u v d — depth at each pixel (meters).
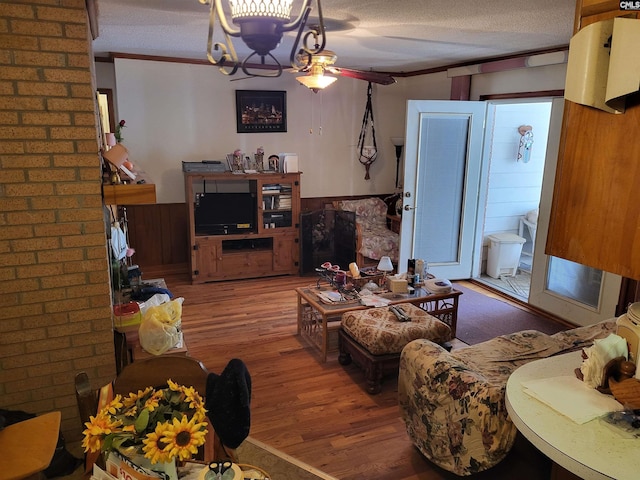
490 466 1.97
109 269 2.67
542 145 5.87
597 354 1.55
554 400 1.51
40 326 2.41
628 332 1.53
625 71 0.94
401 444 2.62
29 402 2.46
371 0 2.61
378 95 6.23
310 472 2.38
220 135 5.56
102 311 2.50
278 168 5.56
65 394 2.51
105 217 2.54
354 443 2.62
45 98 2.23
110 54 4.95
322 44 1.08
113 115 5.30
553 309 4.43
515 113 5.68
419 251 5.23
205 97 5.41
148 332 2.46
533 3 2.67
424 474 2.38
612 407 1.47
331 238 6.12
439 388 2.18
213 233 5.36
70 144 2.30
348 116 6.12
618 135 1.06
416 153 4.94
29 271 2.34
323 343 3.51
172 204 5.49
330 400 3.04
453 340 3.93
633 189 1.04
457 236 5.36
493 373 2.47
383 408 2.96
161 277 5.56
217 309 4.59
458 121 5.03
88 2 2.31
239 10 1.01
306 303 3.91
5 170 2.23
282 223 5.61
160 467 1.07
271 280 5.51
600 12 1.08
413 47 4.23
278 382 3.25
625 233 1.06
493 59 4.86
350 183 6.30
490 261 5.70
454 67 5.38
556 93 4.25
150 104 5.20
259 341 3.89
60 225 2.35
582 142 1.13
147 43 4.27
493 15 2.97
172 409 1.13
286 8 1.02
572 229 1.18
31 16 2.15
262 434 2.69
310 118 5.93
